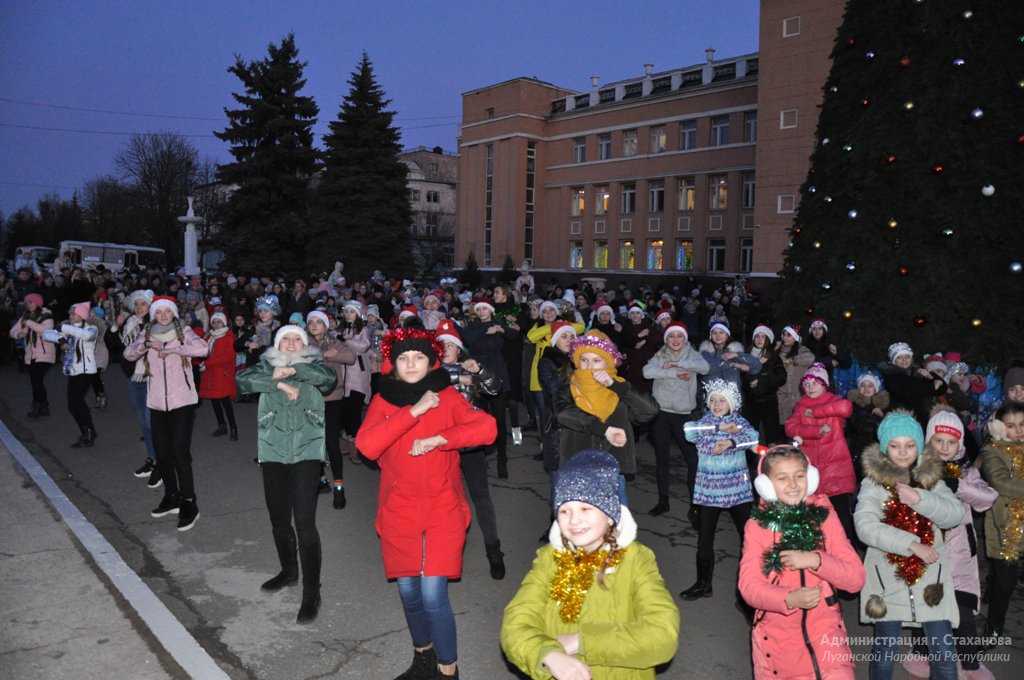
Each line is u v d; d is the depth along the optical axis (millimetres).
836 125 10539
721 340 7773
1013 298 9094
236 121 44344
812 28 32344
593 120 48688
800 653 3115
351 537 6324
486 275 52062
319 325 7098
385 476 3885
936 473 3672
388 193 43219
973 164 9070
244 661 4234
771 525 3174
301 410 4938
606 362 5324
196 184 73312
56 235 85688
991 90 9117
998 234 9008
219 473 8242
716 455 5164
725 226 42094
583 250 49562
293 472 4871
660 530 6715
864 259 9812
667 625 2459
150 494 7367
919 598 3617
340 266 29516
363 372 8594
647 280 45219
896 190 9695
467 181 54875
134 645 4281
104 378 15062
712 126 42906
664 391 6973
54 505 6707
